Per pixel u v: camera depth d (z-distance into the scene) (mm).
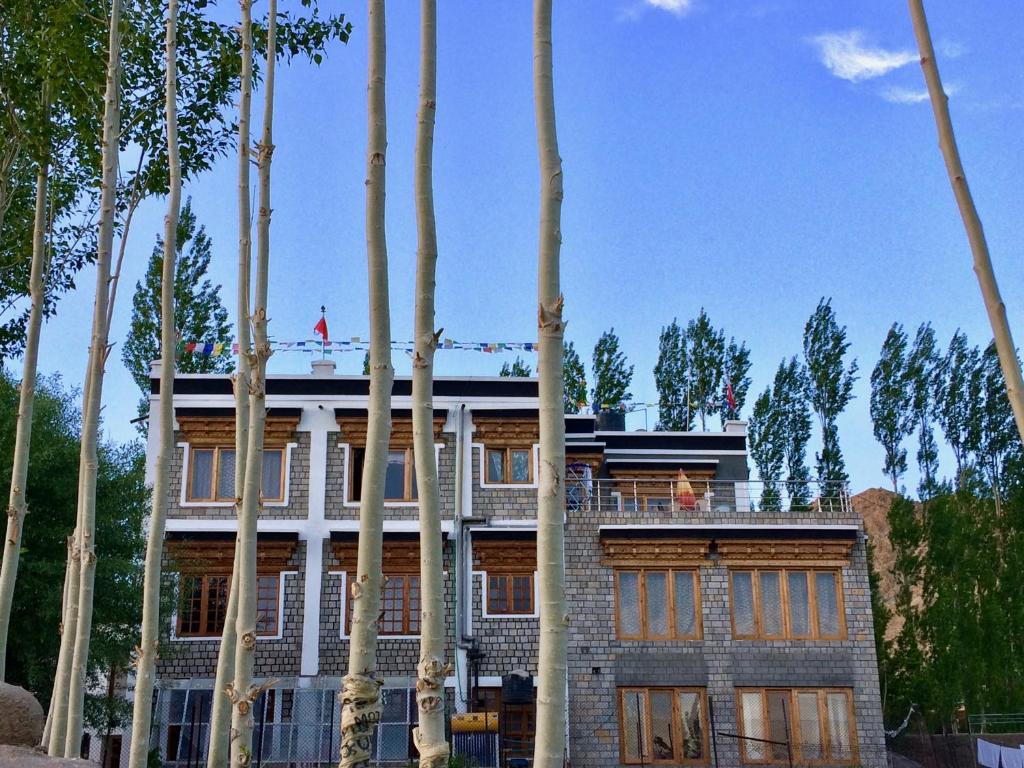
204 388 32688
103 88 18500
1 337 22000
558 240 8289
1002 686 42906
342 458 32656
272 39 15031
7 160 19406
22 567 24797
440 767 9047
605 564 32188
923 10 9086
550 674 7469
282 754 29500
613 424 43281
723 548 32312
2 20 18781
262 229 14109
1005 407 55750
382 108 10703
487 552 31875
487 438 33094
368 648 9883
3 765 9109
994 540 47125
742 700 31203
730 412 55844
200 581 31062
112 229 15352
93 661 26547
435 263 10172
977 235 8445
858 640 31703
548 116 8562
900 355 57812
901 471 56656
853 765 30453
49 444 26328
